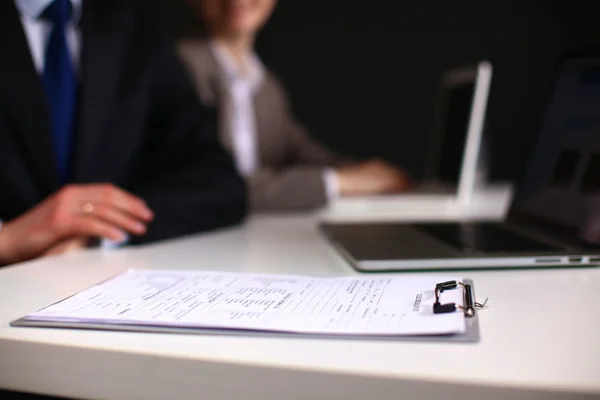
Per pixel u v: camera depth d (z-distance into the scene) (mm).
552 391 357
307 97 3982
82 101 1229
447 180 1843
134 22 1382
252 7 2695
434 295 551
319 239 1020
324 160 2701
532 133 1146
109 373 440
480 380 368
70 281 683
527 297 585
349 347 432
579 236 830
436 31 3900
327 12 3922
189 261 813
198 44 2480
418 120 3951
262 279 641
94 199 990
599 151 855
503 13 3857
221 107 2379
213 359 413
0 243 986
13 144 1148
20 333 476
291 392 398
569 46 3832
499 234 942
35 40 1212
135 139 1303
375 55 3939
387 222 1158
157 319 489
